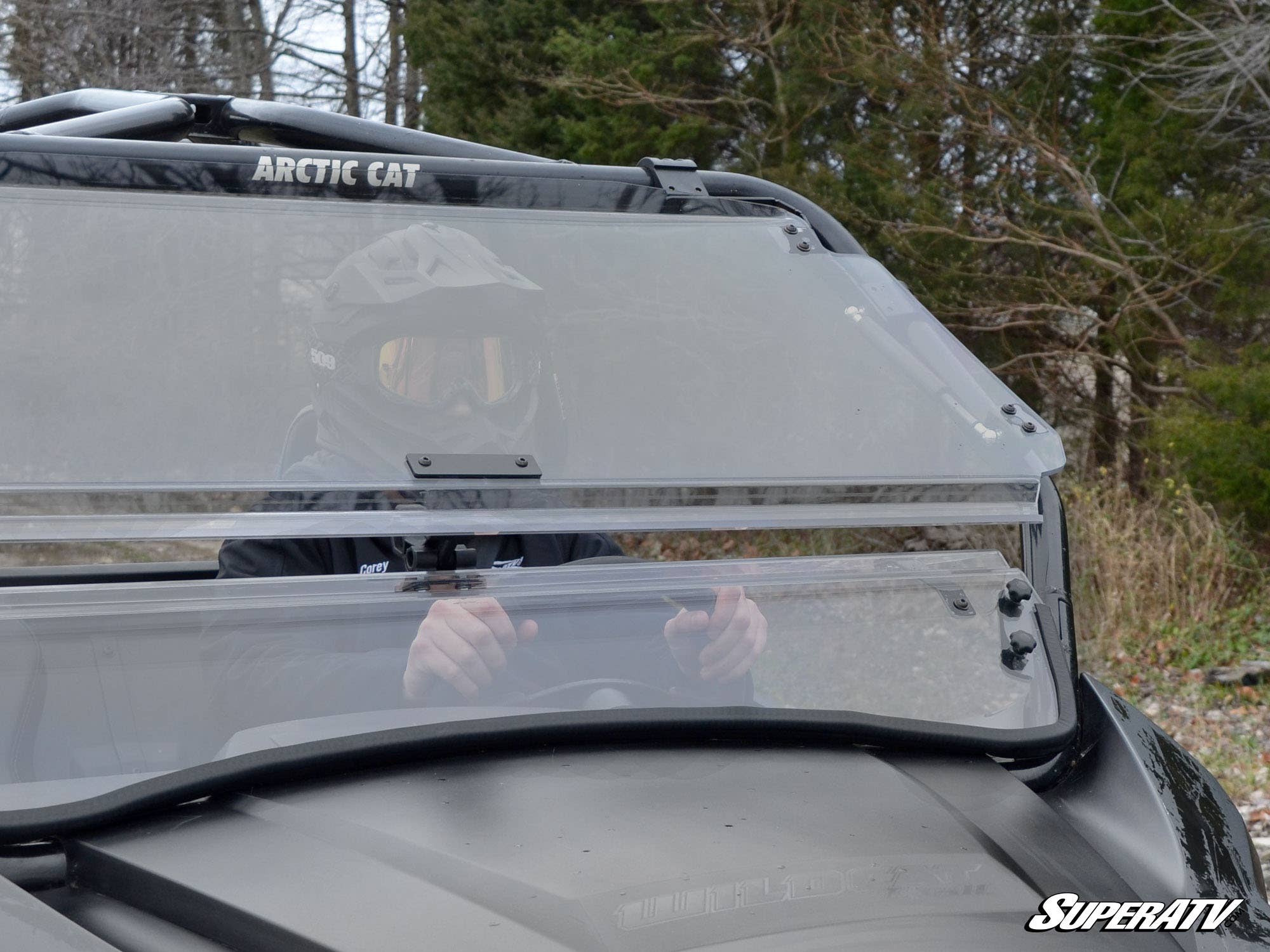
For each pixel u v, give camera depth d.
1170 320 9.02
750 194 1.88
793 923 0.99
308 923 0.98
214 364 1.39
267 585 1.32
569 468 1.49
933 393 1.66
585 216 1.75
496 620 1.34
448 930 0.97
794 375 1.64
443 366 1.48
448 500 1.39
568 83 11.54
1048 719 1.39
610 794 1.16
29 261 1.42
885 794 1.21
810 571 1.50
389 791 1.16
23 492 1.25
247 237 1.51
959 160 10.52
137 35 14.27
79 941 0.98
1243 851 1.31
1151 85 9.20
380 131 2.03
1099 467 9.55
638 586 1.43
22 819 1.09
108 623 1.26
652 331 1.65
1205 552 7.95
